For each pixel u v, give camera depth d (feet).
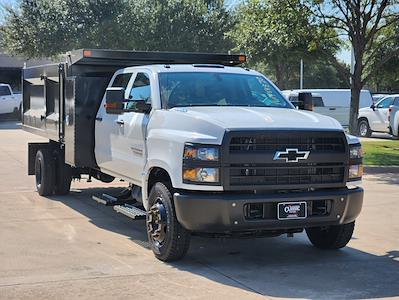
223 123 20.83
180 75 25.61
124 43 113.39
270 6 54.95
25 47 116.67
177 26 114.21
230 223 20.38
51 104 35.58
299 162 21.17
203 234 21.90
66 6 115.14
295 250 24.85
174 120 22.35
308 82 207.21
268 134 20.71
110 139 28.02
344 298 18.63
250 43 66.39
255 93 26.11
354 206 22.22
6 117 117.80
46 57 119.75
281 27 54.80
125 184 42.01
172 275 20.85
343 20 55.36
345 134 22.07
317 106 100.42
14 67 146.51
